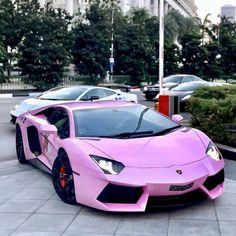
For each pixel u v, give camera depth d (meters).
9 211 5.10
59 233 4.41
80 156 4.96
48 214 4.96
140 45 38.56
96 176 4.72
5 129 12.24
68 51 34.22
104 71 35.28
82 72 34.56
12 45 32.94
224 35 46.94
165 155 4.93
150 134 5.54
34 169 7.29
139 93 31.05
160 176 4.62
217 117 8.44
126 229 4.47
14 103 21.09
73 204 5.21
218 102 8.56
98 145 5.09
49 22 31.08
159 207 4.78
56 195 5.67
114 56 38.69
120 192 4.65
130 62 38.69
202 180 4.79
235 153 7.52
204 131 8.77
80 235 4.35
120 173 4.66
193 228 4.46
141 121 5.87
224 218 4.73
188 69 43.72
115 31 38.44
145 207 4.61
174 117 6.46
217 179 5.11
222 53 45.78
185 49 43.69
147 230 4.43
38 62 30.47
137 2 77.56
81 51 34.22
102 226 4.57
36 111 7.40
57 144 5.86
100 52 35.03
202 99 9.09
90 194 4.81
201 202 5.21
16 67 31.69
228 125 8.38
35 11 33.81
